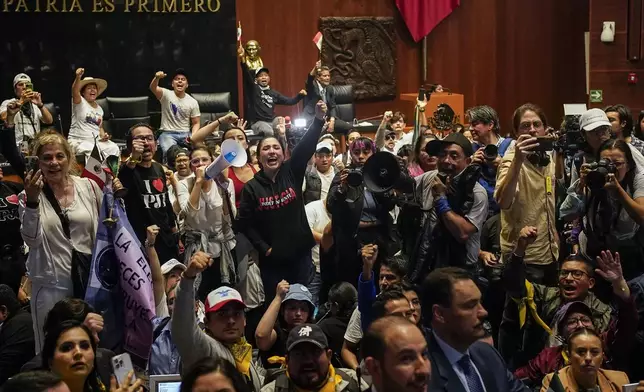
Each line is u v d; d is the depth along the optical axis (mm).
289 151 11000
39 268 6324
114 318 6215
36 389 3639
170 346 5844
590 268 6617
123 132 14039
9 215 7785
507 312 6582
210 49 14945
